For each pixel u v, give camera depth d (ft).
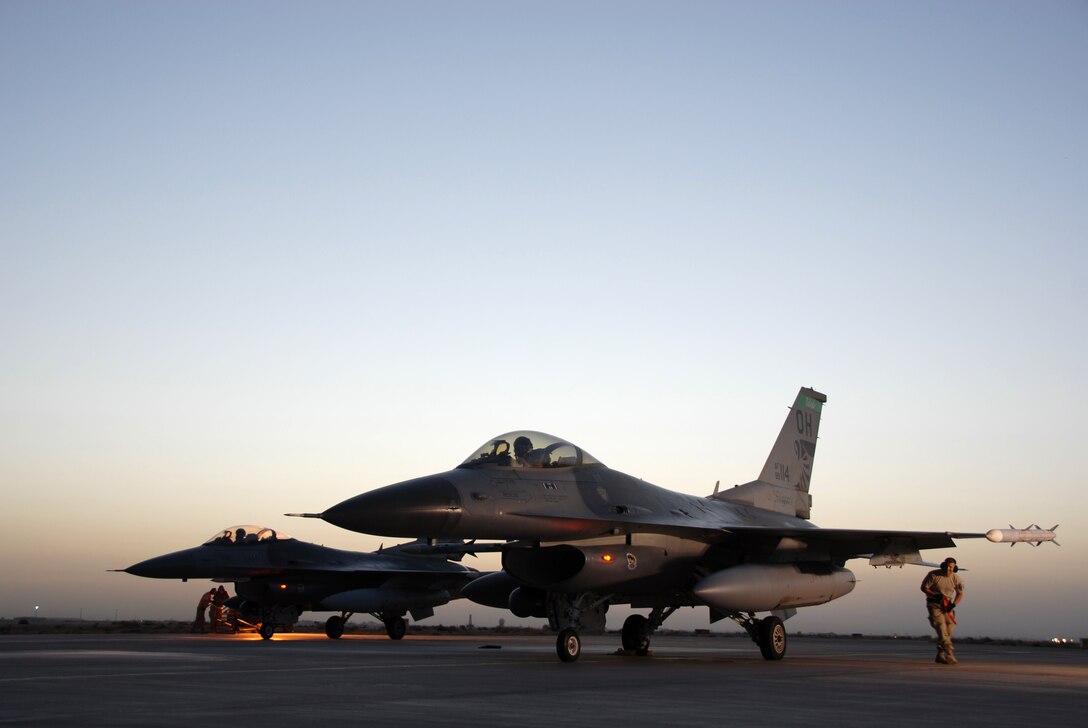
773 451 76.69
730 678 41.32
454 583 93.97
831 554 63.62
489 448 55.11
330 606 86.17
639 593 57.06
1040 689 38.55
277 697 30.42
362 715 26.03
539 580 53.78
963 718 27.76
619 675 41.96
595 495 55.88
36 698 29.68
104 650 58.65
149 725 23.67
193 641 76.33
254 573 84.69
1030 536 58.59
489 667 45.78
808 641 123.85
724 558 60.44
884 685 38.91
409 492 49.21
